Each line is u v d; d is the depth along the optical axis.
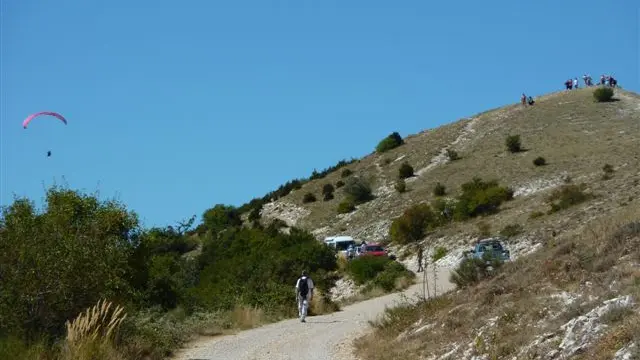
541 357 11.02
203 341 20.50
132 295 19.00
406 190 76.25
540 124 85.62
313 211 82.25
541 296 13.98
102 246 16.53
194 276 42.97
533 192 59.09
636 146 65.50
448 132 94.50
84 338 14.09
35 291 14.76
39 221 16.05
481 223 52.53
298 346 18.53
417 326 17.00
